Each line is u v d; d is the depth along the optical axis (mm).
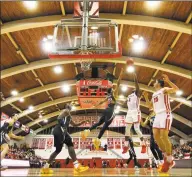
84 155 29094
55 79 19344
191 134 28266
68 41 7004
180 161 9273
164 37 12586
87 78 11633
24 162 15320
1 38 12625
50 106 25750
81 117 28641
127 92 22516
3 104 19641
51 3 10617
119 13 11484
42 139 31016
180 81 17672
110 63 16203
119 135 30438
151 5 10477
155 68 15555
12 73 15523
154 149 7383
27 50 14125
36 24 11359
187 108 22703
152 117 7488
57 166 25688
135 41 13312
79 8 7258
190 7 10195
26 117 26125
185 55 13984
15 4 10508
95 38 6680
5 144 7262
